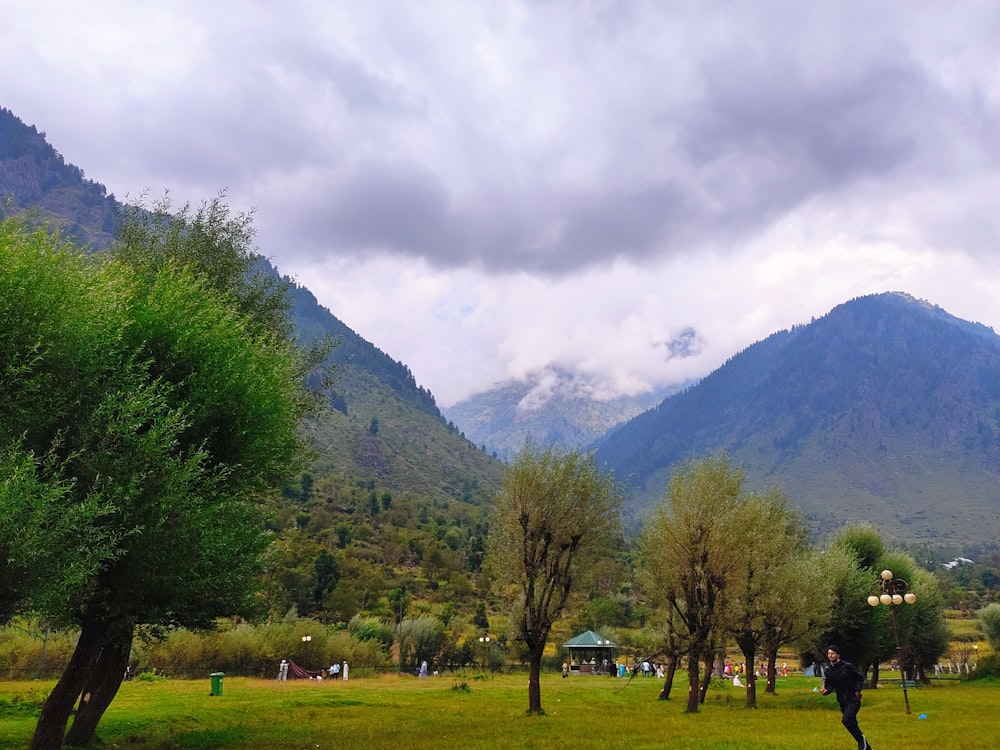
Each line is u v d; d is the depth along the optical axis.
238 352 19.27
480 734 23.55
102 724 24.47
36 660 49.22
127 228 24.88
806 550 51.47
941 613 68.25
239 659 62.84
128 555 16.19
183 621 20.67
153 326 17.95
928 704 36.03
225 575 19.42
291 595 107.25
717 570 35.41
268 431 19.66
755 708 36.31
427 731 24.66
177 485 16.00
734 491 38.59
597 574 33.59
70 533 14.23
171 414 16.27
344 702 37.69
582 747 20.25
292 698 38.53
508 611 32.41
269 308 26.98
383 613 115.31
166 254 25.11
